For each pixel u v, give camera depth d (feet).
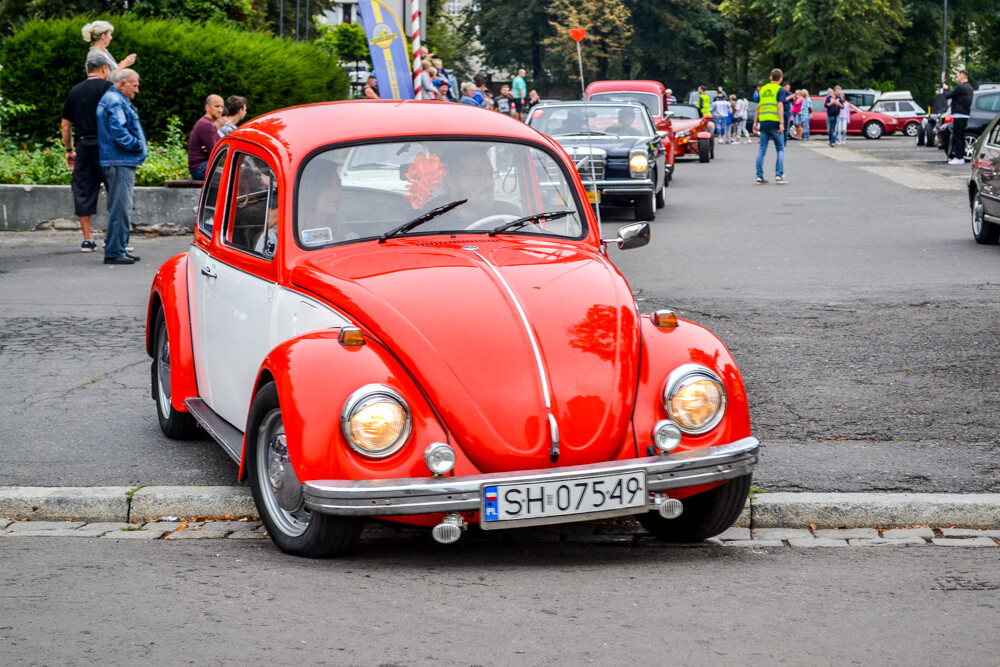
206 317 20.38
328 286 16.60
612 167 58.03
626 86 92.89
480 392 15.02
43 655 12.57
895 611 13.91
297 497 15.98
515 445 14.88
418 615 13.75
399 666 12.23
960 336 30.63
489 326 15.66
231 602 14.25
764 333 31.35
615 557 16.33
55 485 19.27
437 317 15.67
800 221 58.13
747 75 276.21
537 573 15.46
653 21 244.63
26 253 47.11
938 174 87.45
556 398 15.19
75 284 39.81
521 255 17.71
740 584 14.98
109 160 43.47
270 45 75.00
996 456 20.74
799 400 24.77
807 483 19.17
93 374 27.63
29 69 70.23
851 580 15.17
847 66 232.32
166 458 21.03
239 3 103.96
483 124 19.53
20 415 24.02
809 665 12.23
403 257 17.29
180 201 53.26
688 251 47.83
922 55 248.52
